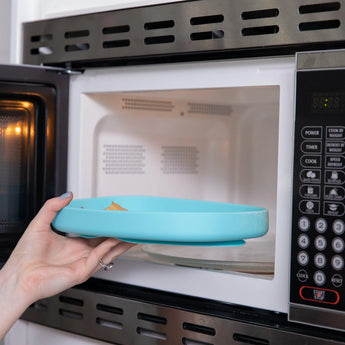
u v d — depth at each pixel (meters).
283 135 0.77
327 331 0.75
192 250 1.00
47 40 1.04
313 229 0.73
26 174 1.02
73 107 1.02
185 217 0.73
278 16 0.77
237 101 1.18
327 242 0.72
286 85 0.77
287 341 0.76
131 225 0.75
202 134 1.25
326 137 0.72
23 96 0.99
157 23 0.90
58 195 1.02
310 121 0.73
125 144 1.11
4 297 0.85
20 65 0.97
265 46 0.78
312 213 0.73
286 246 0.77
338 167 0.71
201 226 0.73
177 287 0.89
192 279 0.87
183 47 0.86
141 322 0.90
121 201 0.96
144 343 0.90
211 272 0.85
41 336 1.05
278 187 0.78
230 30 0.81
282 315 0.79
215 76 0.84
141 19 0.91
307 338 0.74
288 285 0.77
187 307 0.86
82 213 0.80
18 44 1.09
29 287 0.85
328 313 0.73
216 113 1.24
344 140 0.71
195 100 1.15
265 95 1.08
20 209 1.02
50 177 1.01
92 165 1.04
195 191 1.26
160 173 1.19
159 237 0.74
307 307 0.74
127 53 0.93
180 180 1.23
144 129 1.13
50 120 1.01
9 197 1.02
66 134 1.03
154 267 0.92
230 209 0.88
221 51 0.82
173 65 0.89
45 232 0.89
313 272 0.73
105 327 0.95
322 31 0.73
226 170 1.30
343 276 0.71
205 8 0.84
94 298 0.96
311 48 0.75
